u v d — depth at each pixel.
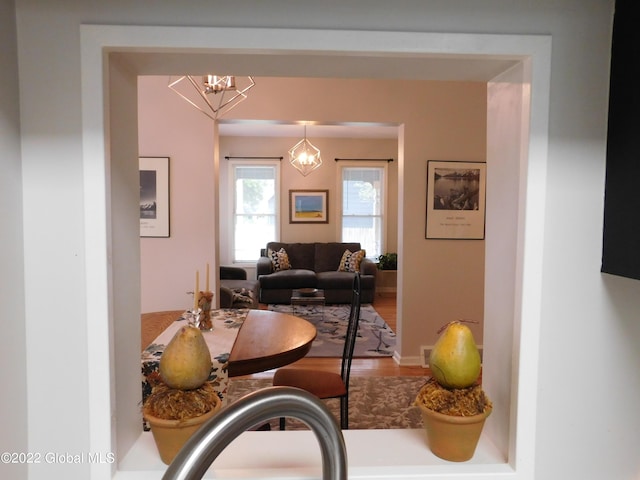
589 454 0.89
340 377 2.27
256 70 0.95
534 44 0.82
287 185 7.26
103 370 0.80
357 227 7.41
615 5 0.83
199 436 0.53
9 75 0.75
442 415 0.83
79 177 0.79
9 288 0.75
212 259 3.46
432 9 0.81
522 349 0.86
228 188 7.16
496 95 0.99
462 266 3.82
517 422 0.86
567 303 0.86
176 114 3.39
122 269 0.88
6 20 0.74
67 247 0.80
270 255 6.92
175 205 3.43
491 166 1.01
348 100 3.60
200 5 0.79
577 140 0.85
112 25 0.78
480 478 0.85
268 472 0.84
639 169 0.77
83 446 0.81
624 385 0.88
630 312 0.87
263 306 6.38
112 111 0.84
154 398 0.80
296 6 0.80
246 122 3.58
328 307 6.31
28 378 0.80
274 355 1.77
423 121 3.70
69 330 0.80
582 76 0.84
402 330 3.84
